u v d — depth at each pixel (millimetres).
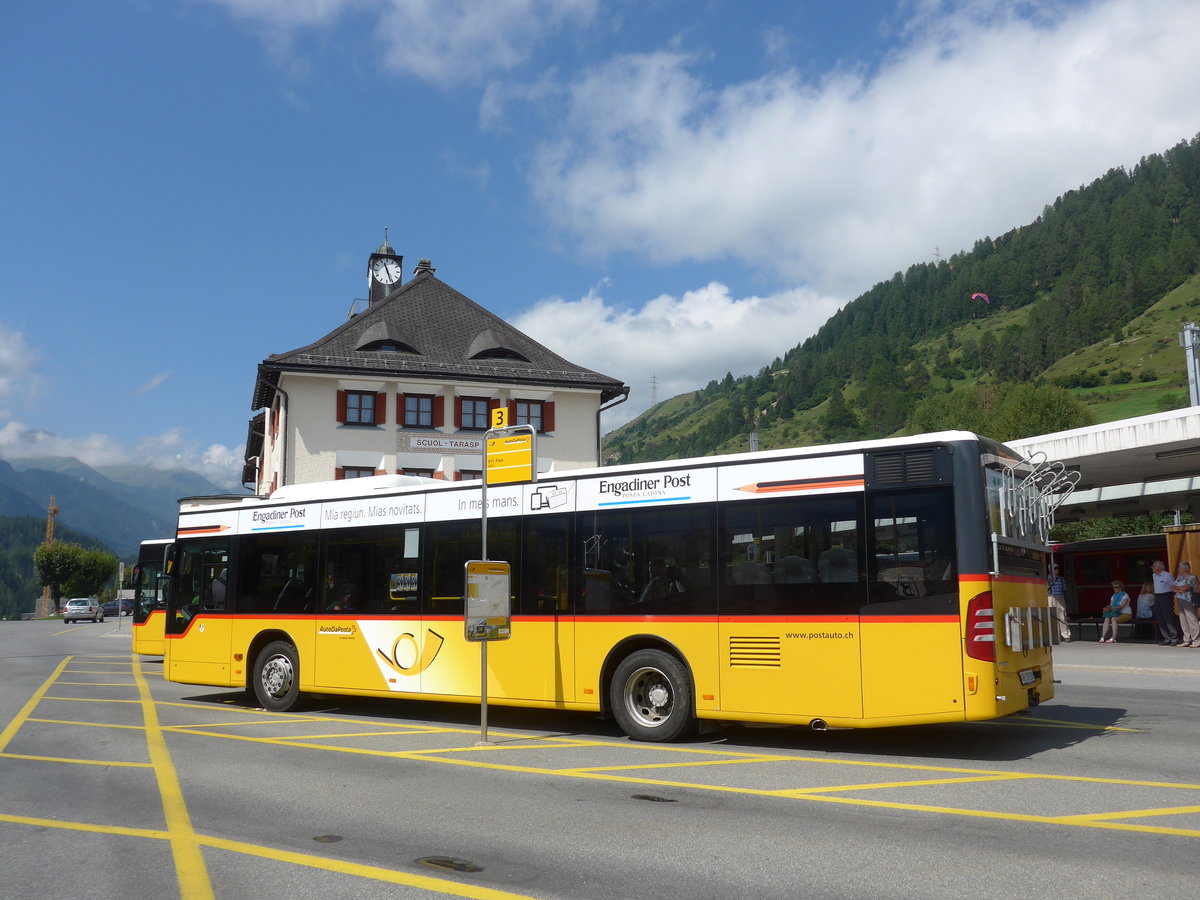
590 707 10852
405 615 12594
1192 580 22781
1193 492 27234
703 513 10391
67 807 7680
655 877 5492
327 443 37344
